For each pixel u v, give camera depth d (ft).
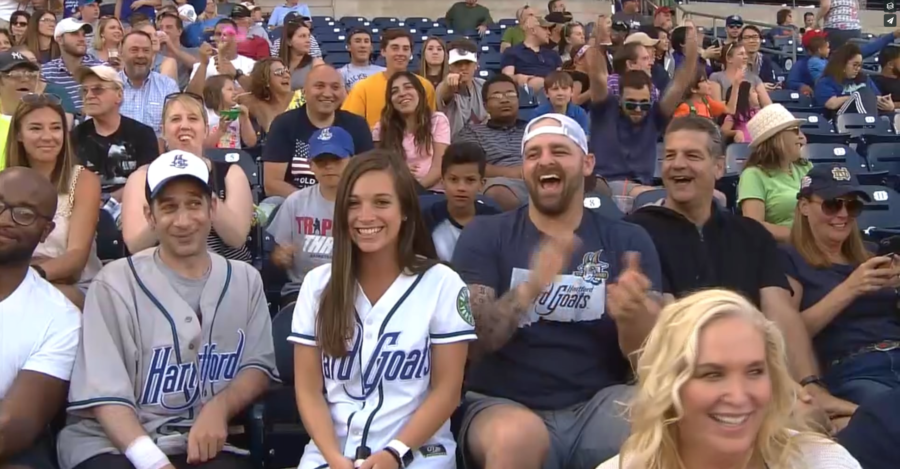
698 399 6.24
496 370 10.35
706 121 11.64
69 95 22.94
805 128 26.48
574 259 10.38
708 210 11.75
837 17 45.98
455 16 44.47
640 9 46.98
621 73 25.79
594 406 10.00
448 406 9.06
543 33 33.14
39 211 9.37
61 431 9.57
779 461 6.53
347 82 26.27
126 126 16.52
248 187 13.43
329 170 13.85
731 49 29.35
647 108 19.54
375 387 9.08
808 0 54.80
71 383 9.47
